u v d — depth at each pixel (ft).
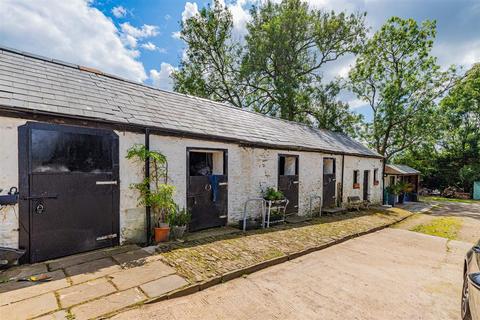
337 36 64.75
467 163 85.87
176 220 19.29
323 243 20.49
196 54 68.80
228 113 30.81
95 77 20.99
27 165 13.05
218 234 20.93
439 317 10.69
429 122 68.08
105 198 16.01
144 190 17.46
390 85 70.59
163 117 20.48
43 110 13.46
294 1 63.16
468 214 45.24
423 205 56.70
